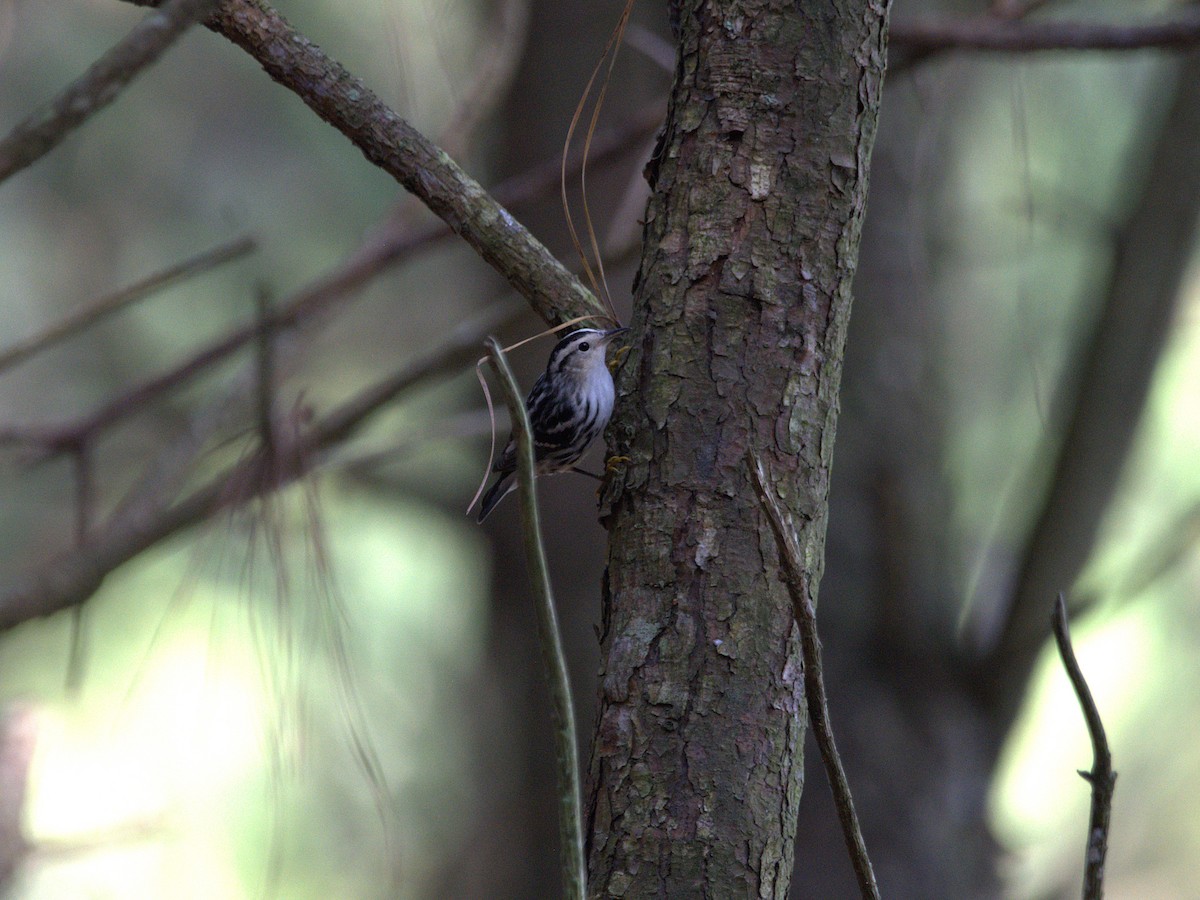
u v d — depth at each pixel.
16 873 8.03
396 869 5.58
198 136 17.17
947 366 12.77
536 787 12.98
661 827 4.29
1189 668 17.53
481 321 10.59
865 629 11.58
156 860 11.78
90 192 17.09
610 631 4.61
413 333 18.47
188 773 12.41
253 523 5.21
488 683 14.37
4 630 6.71
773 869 4.36
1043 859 17.02
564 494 12.27
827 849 10.98
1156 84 12.06
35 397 16.67
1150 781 18.34
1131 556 15.38
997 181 14.15
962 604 13.02
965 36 8.63
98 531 9.20
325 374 18.19
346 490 14.67
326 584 5.23
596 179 12.02
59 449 9.64
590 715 12.14
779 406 4.62
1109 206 13.82
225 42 17.19
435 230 9.98
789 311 4.67
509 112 12.66
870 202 11.94
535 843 12.97
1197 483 15.33
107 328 16.81
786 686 4.48
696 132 4.85
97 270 16.89
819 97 4.76
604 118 12.19
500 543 13.06
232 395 9.54
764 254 4.70
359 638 15.81
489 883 13.75
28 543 15.59
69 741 12.90
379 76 14.18
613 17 12.31
